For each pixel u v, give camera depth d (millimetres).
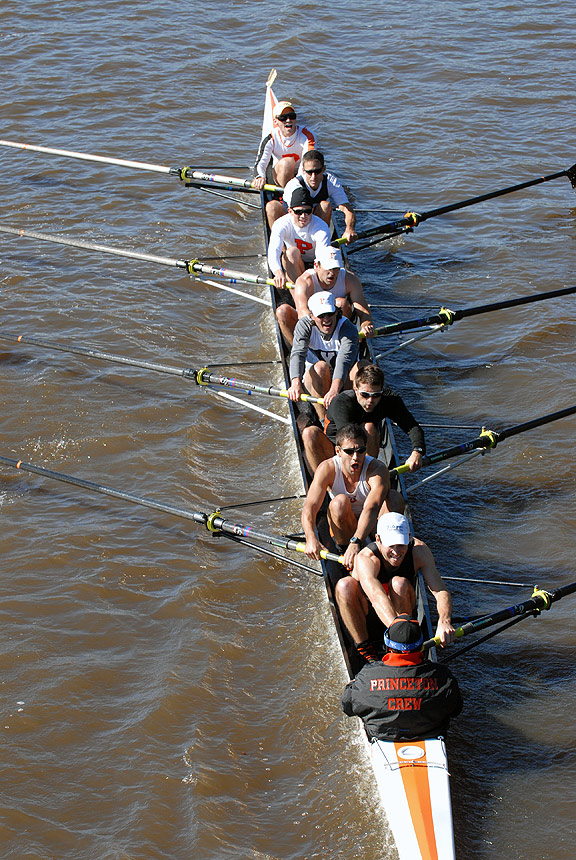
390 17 50844
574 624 17875
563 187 36156
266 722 15688
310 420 19688
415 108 41531
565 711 16016
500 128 39812
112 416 23406
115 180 35531
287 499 19734
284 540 17188
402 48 46969
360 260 31703
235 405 24250
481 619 15734
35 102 40594
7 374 24781
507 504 21062
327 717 15789
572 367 25797
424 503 21125
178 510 18547
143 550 19375
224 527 18000
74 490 21047
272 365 26016
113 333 26703
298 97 42062
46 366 25141
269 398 24516
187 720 15641
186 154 37250
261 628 17625
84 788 14414
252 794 14461
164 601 18094
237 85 43281
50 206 33562
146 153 37219
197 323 27781
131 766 14773
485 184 35750
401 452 22953
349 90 43156
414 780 13773
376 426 18812
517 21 50250
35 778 14547
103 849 13508
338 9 51656
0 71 43000
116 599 18094
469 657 17172
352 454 16266
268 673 16656
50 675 16328
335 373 20234
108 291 28844
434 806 13477
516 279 30125
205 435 23016
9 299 28109
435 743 14297
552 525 20359
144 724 15484
